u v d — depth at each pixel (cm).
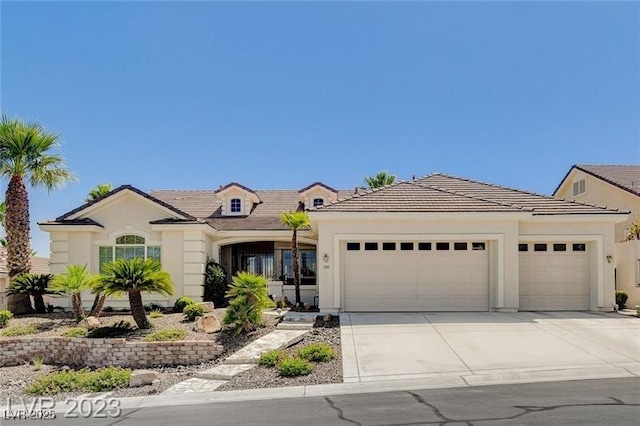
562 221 1977
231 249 2788
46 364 1556
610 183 2792
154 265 1716
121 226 2284
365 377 1106
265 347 1411
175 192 3222
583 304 2003
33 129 2172
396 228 1916
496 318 1756
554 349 1314
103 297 1825
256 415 869
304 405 922
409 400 926
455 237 1914
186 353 1470
